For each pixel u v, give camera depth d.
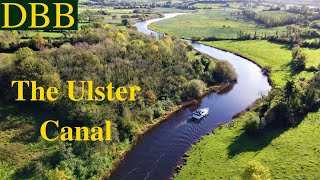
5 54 106.88
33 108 86.75
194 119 99.19
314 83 105.44
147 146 84.56
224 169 72.31
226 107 108.62
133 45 123.25
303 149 77.50
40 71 91.44
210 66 134.50
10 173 66.88
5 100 88.88
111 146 80.56
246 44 191.12
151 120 96.81
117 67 105.38
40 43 115.19
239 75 141.38
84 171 70.81
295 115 91.56
